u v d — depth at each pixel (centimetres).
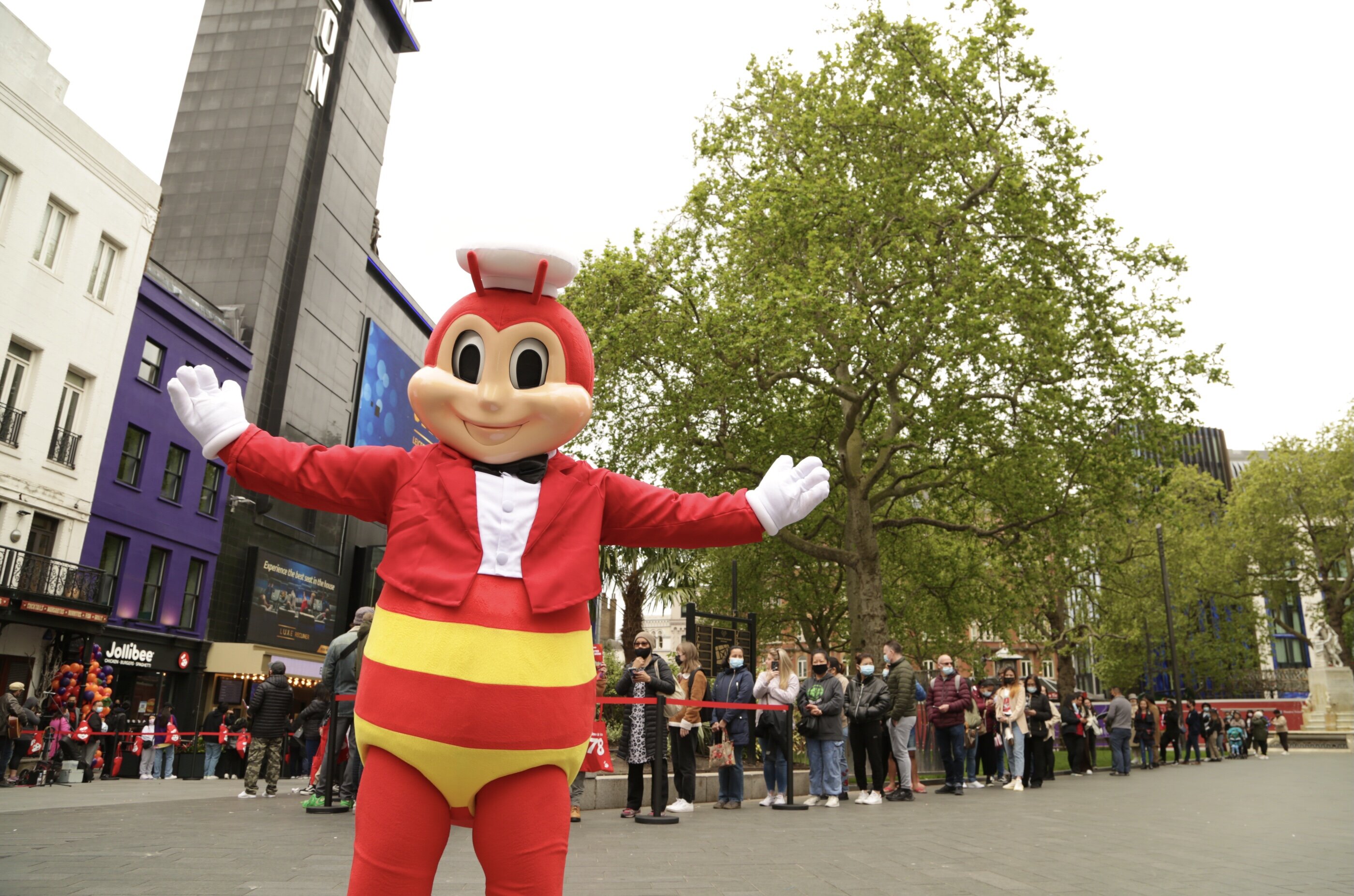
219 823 739
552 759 243
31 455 1992
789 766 978
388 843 235
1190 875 577
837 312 1709
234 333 3134
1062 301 1916
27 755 1595
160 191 2416
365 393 4006
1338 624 4278
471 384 262
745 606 2848
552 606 248
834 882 525
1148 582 3922
